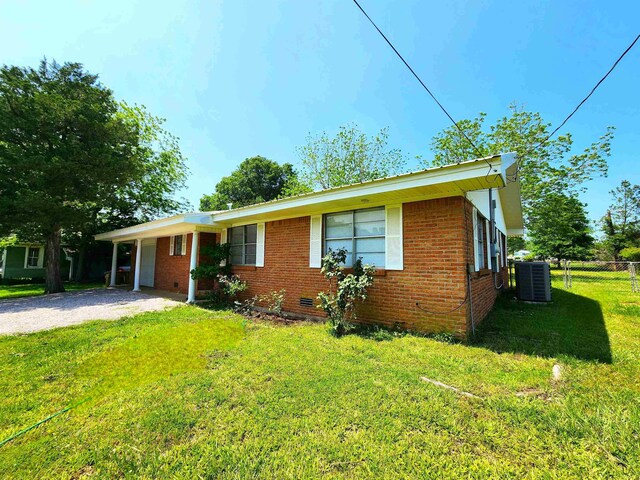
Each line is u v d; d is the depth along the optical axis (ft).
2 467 6.51
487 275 23.20
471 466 6.20
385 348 14.01
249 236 29.17
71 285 57.16
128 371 11.90
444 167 13.76
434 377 10.62
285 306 24.39
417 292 16.92
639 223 87.92
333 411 8.43
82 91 42.34
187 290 37.32
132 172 45.21
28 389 10.38
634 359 12.01
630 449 6.47
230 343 15.49
